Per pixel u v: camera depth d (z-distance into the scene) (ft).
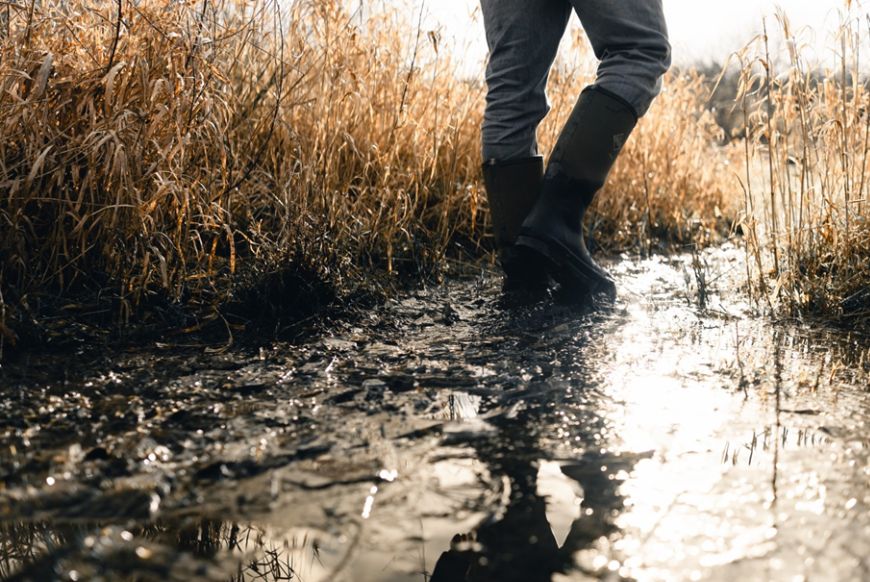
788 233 8.77
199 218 7.93
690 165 14.61
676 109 14.43
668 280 9.37
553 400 5.14
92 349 5.97
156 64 7.47
